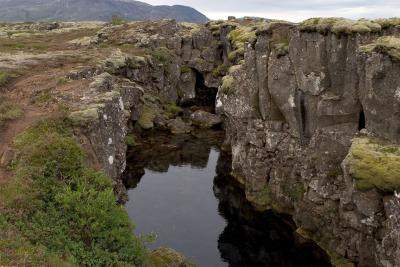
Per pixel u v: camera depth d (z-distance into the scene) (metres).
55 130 33.91
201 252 40.38
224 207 50.09
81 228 25.42
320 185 40.69
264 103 49.44
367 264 34.91
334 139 40.28
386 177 32.00
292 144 46.94
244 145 54.88
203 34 105.50
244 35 85.44
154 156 67.56
